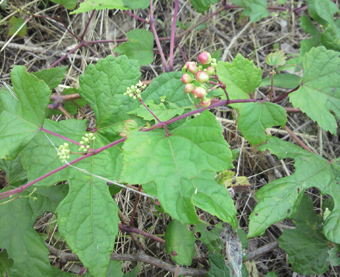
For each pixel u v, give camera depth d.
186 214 0.18
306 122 0.44
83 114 0.37
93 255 0.21
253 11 0.41
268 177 0.40
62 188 0.26
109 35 0.45
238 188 0.31
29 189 0.26
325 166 0.28
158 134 0.22
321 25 0.41
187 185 0.19
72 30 0.45
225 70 0.27
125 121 0.24
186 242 0.27
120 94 0.26
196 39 0.47
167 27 0.46
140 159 0.20
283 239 0.31
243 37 0.49
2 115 0.23
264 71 0.47
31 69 0.42
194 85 0.23
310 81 0.28
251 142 0.27
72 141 0.22
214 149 0.20
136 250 0.32
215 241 0.29
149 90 0.26
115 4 0.32
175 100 0.26
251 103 0.27
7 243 0.24
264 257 0.37
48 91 0.22
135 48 0.39
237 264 0.28
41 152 0.24
